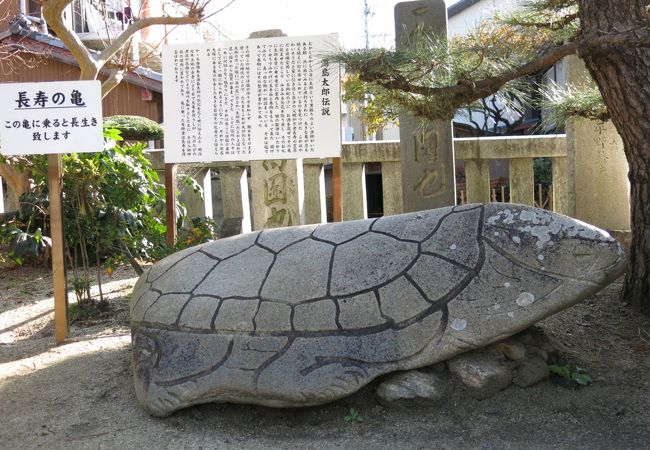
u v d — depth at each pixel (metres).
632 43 2.87
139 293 3.33
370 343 2.71
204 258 3.28
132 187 5.02
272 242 3.19
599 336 3.52
